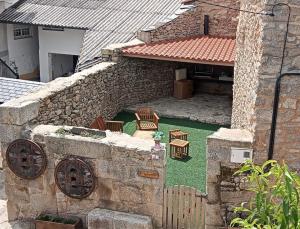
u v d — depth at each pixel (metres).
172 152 10.20
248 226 3.48
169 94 14.91
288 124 6.38
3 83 11.96
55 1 18.44
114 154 7.10
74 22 16.67
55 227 7.46
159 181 7.01
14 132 7.61
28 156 7.55
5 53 19.03
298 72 6.15
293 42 6.07
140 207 7.23
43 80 19.31
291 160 6.52
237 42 9.81
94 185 7.30
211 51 13.12
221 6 14.32
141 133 11.40
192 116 12.79
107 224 7.20
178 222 7.11
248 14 7.88
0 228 7.80
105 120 12.38
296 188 3.38
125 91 13.48
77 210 7.58
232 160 6.60
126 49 13.14
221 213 6.88
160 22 14.22
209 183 6.79
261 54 6.17
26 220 7.96
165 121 12.64
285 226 3.21
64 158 7.36
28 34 19.95
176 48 13.41
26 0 18.81
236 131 6.90
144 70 13.94
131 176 7.12
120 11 16.88
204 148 10.72
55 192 7.64
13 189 7.90
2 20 17.77
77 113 10.54
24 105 7.76
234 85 10.41
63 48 18.50
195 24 14.83
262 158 6.54
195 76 15.39
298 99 6.26
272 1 5.97
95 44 14.93
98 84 11.75
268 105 6.33
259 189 3.65
